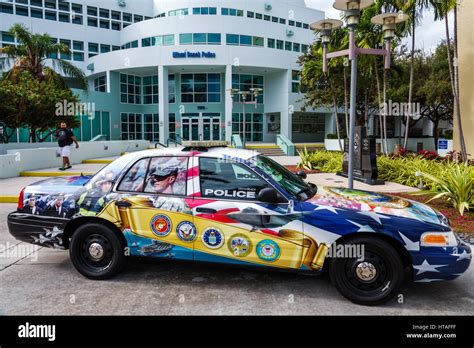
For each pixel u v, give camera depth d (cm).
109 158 2022
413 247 375
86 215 445
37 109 1878
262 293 419
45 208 464
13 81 2114
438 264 372
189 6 3819
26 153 1439
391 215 387
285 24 3794
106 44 3997
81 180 495
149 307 387
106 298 407
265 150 2809
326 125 4081
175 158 447
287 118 3644
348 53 733
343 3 688
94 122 3456
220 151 454
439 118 3012
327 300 402
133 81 3800
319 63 2014
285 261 396
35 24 3609
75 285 441
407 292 425
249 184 421
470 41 1525
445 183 820
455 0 1264
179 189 431
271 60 3503
